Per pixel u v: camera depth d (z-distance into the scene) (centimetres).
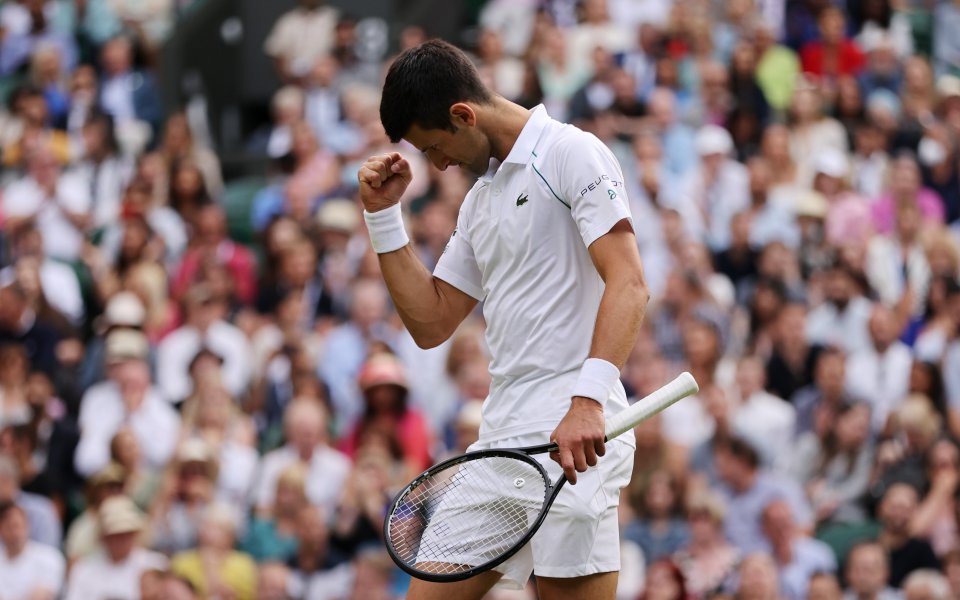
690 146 4731
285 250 4291
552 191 1570
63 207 4709
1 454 3600
